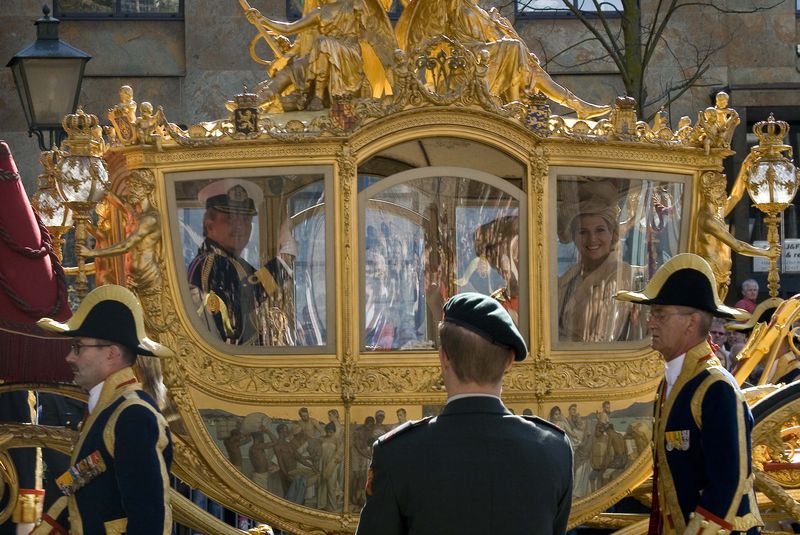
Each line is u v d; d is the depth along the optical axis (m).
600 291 6.68
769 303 7.28
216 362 6.33
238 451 6.32
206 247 6.38
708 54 14.60
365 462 6.32
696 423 5.32
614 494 6.61
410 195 6.46
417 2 7.02
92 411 5.06
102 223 7.01
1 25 15.80
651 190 6.81
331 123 6.34
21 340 6.16
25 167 15.74
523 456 4.14
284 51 7.21
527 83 7.04
